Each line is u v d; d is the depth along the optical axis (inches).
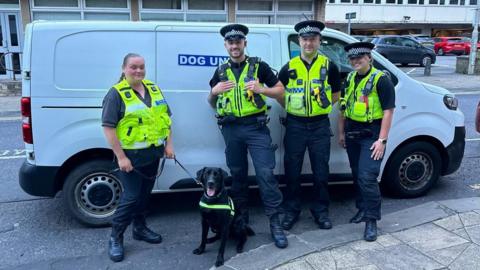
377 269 130.5
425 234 151.9
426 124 189.0
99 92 162.7
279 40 175.6
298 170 165.5
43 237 164.4
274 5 673.0
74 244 158.9
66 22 160.7
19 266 143.5
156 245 157.6
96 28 162.2
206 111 171.5
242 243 151.3
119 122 137.9
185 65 168.2
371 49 152.2
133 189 144.8
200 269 141.2
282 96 155.3
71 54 160.6
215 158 175.0
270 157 153.7
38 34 158.2
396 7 1831.9
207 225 145.8
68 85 160.9
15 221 178.4
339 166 186.9
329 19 1766.7
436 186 213.6
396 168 191.6
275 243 147.1
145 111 139.0
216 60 169.9
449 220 161.2
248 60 151.7
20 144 303.4
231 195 161.5
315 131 159.8
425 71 743.1
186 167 173.0
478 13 737.0
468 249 140.9
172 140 170.9
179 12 639.1
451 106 195.5
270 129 175.6
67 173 169.2
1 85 516.1
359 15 1795.0
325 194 166.4
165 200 198.2
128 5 617.3
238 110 150.9
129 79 137.6
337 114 182.1
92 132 163.3
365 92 151.7
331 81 160.9
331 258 137.5
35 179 163.0
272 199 152.1
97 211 171.2
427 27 1905.8
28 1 582.2
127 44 164.4
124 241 160.9
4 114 415.2
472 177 227.3
